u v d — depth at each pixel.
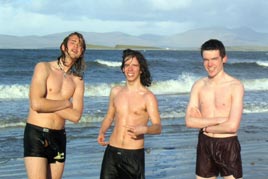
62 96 4.84
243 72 37.91
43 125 4.68
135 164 4.87
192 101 4.84
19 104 14.99
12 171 7.23
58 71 4.88
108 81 24.91
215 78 4.73
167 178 6.94
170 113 13.77
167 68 37.28
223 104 4.62
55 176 4.86
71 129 10.96
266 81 26.75
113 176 4.93
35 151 4.64
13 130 10.66
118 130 4.95
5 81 23.55
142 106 4.94
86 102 15.90
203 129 4.62
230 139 4.60
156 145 9.48
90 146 9.22
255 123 12.76
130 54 4.97
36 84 4.64
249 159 8.30
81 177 6.88
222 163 4.61
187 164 7.90
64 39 4.88
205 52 4.68
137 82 5.04
